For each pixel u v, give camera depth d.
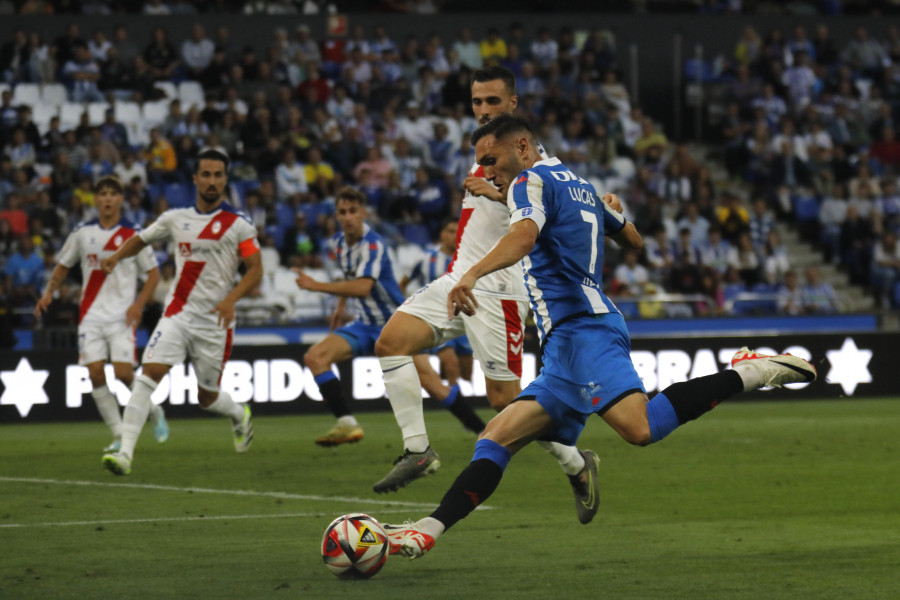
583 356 16.41
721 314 58.38
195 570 16.86
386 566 17.16
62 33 74.38
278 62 73.31
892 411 49.06
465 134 72.50
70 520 21.69
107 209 33.31
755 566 17.16
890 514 22.39
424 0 82.12
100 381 33.44
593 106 76.06
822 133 77.38
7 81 69.62
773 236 67.38
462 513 15.97
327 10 79.62
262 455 33.78
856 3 87.88
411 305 22.64
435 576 16.36
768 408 50.88
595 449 34.97
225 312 29.12
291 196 63.88
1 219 57.69
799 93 80.56
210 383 31.31
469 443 37.31
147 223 60.59
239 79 71.50
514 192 16.33
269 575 16.48
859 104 80.12
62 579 16.22
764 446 35.56
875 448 34.91
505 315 22.44
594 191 17.20
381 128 69.44
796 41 83.69
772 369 16.56
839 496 24.91
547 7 83.50
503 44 78.75
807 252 72.38
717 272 64.31
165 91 70.81
